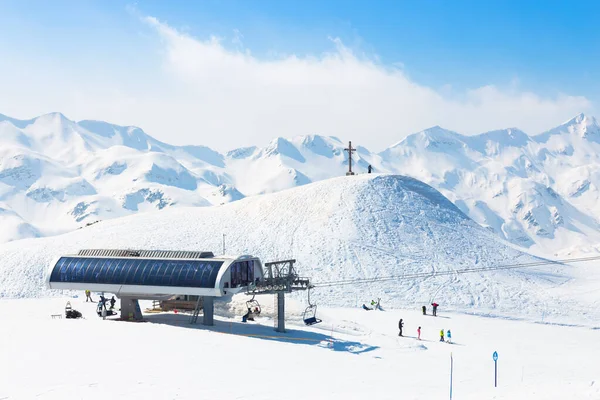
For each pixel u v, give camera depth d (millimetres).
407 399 35000
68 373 36250
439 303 89000
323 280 97875
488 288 97375
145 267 57031
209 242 115188
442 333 61438
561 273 113500
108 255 61156
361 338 58094
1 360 38812
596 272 117500
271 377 38594
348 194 134625
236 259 56688
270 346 48125
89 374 36219
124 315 58312
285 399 34062
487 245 123125
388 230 120812
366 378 40812
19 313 63156
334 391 36531
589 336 68875
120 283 56938
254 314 67000
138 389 33812
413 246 115375
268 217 128000
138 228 126938
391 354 51500
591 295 97812
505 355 54156
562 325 80312
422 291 94188
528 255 122750
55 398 31797
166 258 58094
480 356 53000
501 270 109250
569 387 33906
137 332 48281
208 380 36500
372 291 93375
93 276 57906
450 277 101688
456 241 121500
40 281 101875
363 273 101125
